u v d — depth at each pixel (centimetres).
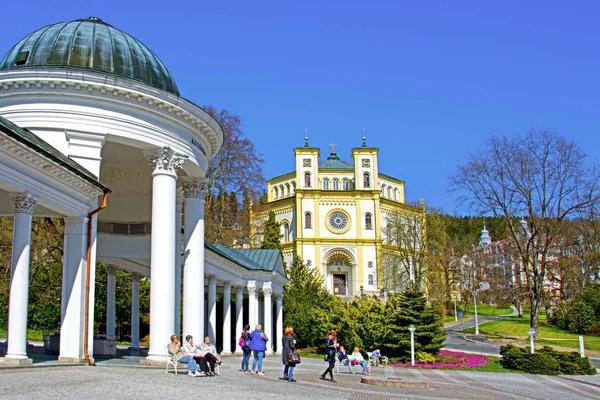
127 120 2219
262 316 4816
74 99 2144
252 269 4191
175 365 1866
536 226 4781
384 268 8475
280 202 8956
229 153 5125
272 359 3619
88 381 1427
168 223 2294
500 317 8369
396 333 3609
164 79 2462
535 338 4928
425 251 7831
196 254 2658
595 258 6272
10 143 1627
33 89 2123
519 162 4769
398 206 9069
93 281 2097
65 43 2303
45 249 4147
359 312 3844
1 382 1277
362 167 9012
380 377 2342
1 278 4116
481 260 8825
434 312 3666
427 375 2800
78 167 2025
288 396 1445
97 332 4409
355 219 8725
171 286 2261
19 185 1727
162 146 2306
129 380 1536
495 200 4841
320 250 8594
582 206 4634
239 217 5784
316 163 8994
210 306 3562
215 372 1934
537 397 1952
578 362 3156
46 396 1114
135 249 3089
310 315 4612
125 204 3092
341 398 1512
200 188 2709
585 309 5750
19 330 1727
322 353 4238
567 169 4700
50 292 4312
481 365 3347
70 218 2078
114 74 2152
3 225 4303
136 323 3462
